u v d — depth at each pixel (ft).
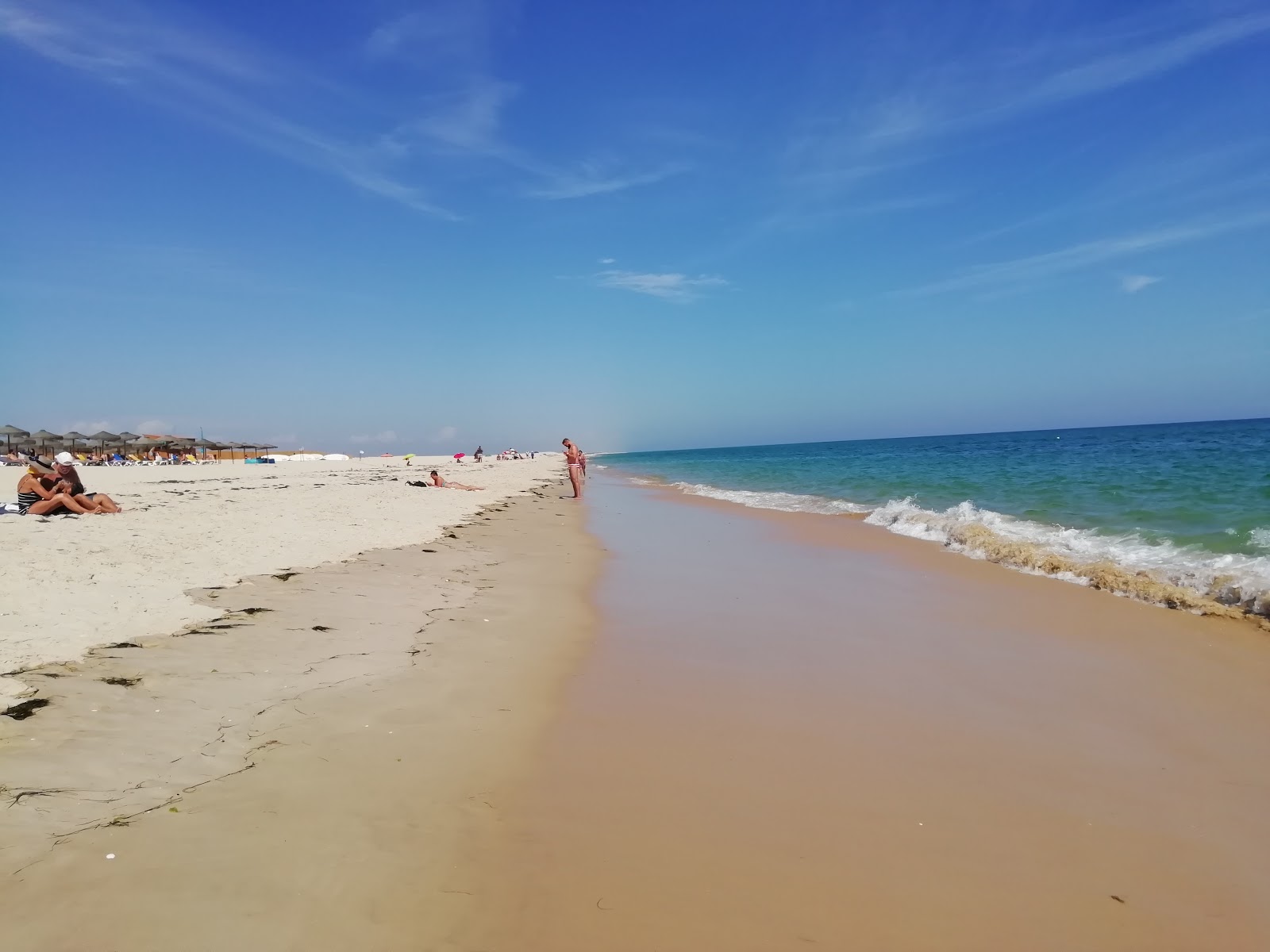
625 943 8.61
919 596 28.12
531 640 21.43
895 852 10.78
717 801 12.18
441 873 9.77
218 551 31.04
